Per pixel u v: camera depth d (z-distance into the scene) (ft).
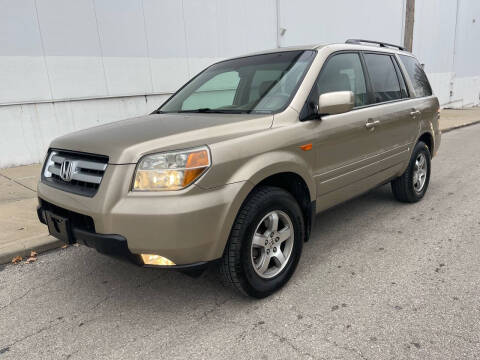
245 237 8.67
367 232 13.57
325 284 10.21
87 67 25.48
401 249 12.12
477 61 79.36
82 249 12.94
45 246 12.75
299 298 9.59
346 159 11.55
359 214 15.39
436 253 11.74
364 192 13.06
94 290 10.38
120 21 26.43
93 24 25.27
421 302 9.19
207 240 8.04
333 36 43.50
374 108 12.78
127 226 7.77
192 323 8.79
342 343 7.89
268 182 9.72
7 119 23.12
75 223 8.73
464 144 32.27
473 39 75.77
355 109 12.07
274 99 10.50
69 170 8.93
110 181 7.95
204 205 7.87
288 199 9.65
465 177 20.79
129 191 7.89
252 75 11.66
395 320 8.55
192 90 12.88
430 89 17.39
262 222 9.26
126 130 9.36
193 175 7.88
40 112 24.20
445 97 69.31
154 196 7.76
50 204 9.43
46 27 23.52
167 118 10.52
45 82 24.03
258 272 9.28
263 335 8.25
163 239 7.70
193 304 9.53
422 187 16.67
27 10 22.70
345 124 11.27
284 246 10.10
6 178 21.20
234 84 11.85
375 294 9.62
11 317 9.30
